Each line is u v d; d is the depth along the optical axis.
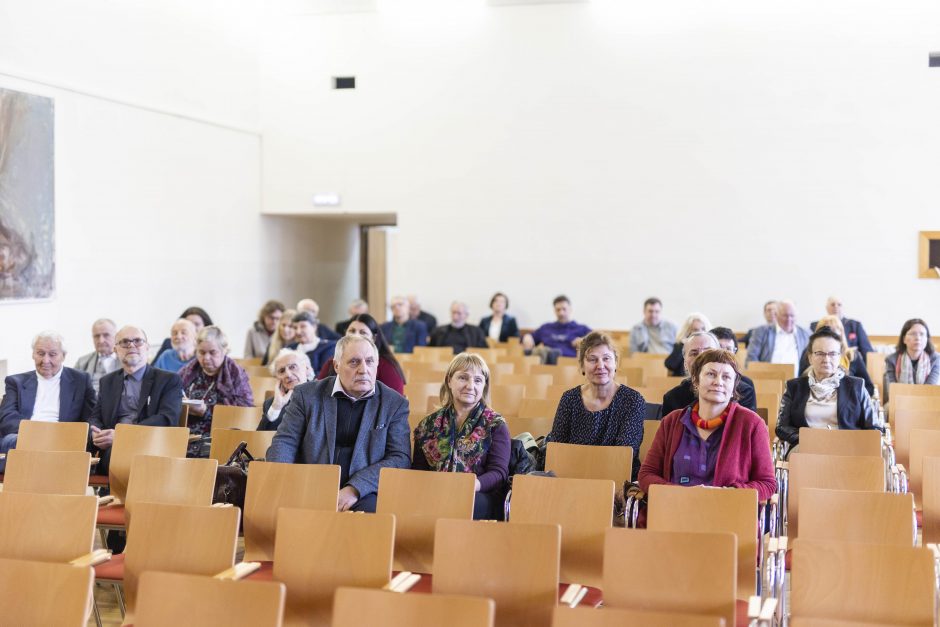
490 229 12.98
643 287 12.59
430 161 13.08
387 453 4.85
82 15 9.92
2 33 8.84
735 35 12.21
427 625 2.85
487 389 4.99
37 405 6.63
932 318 11.82
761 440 4.59
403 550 4.14
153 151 11.16
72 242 9.86
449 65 12.98
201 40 12.04
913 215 11.83
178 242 11.67
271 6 13.35
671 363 8.20
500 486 4.82
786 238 12.16
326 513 3.62
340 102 13.26
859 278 11.99
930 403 6.69
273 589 2.96
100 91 10.20
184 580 3.03
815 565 3.25
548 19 12.69
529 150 12.82
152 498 4.50
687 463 4.61
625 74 12.52
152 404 6.35
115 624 4.82
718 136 12.30
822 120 12.02
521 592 3.40
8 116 8.90
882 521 3.85
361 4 13.05
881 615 3.18
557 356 11.51
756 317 12.28
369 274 16.80
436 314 13.18
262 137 13.48
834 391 6.09
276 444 4.82
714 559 3.29
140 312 10.99
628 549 3.37
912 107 11.79
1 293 8.81
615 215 12.62
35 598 3.15
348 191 13.29
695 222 12.41
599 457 4.83
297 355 5.80
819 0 11.98
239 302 12.99
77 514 3.87
